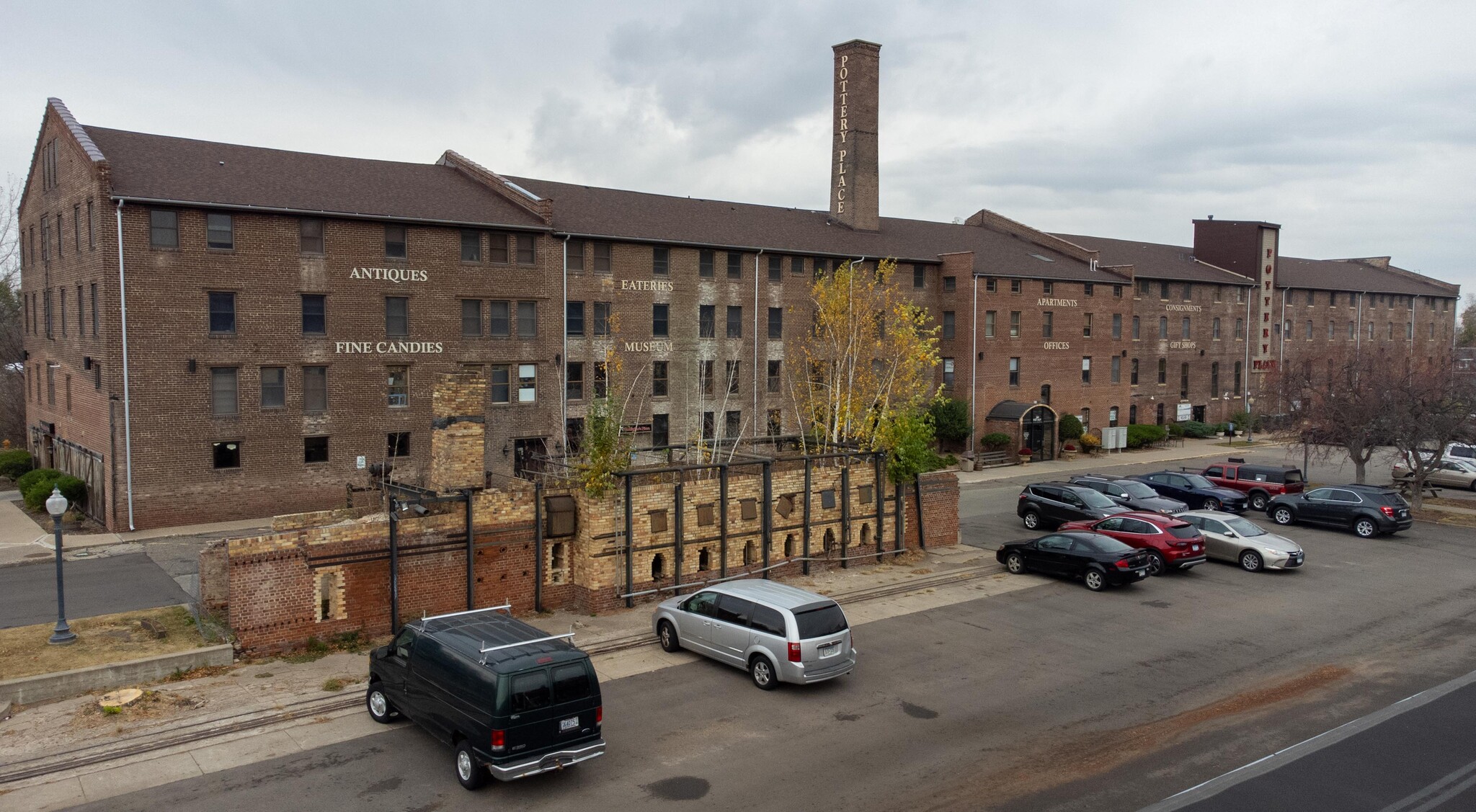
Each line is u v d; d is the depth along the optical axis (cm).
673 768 1309
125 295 3023
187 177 3272
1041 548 2514
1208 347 6981
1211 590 2402
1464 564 2731
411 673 1337
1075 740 1423
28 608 2061
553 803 1195
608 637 1889
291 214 3303
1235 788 1256
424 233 3603
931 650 1878
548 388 3972
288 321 3325
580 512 2066
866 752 1370
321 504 3403
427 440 3628
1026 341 5559
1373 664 1809
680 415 4416
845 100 5497
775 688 1628
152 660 1588
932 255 5366
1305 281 7694
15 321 5650
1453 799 1225
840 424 3409
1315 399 4319
